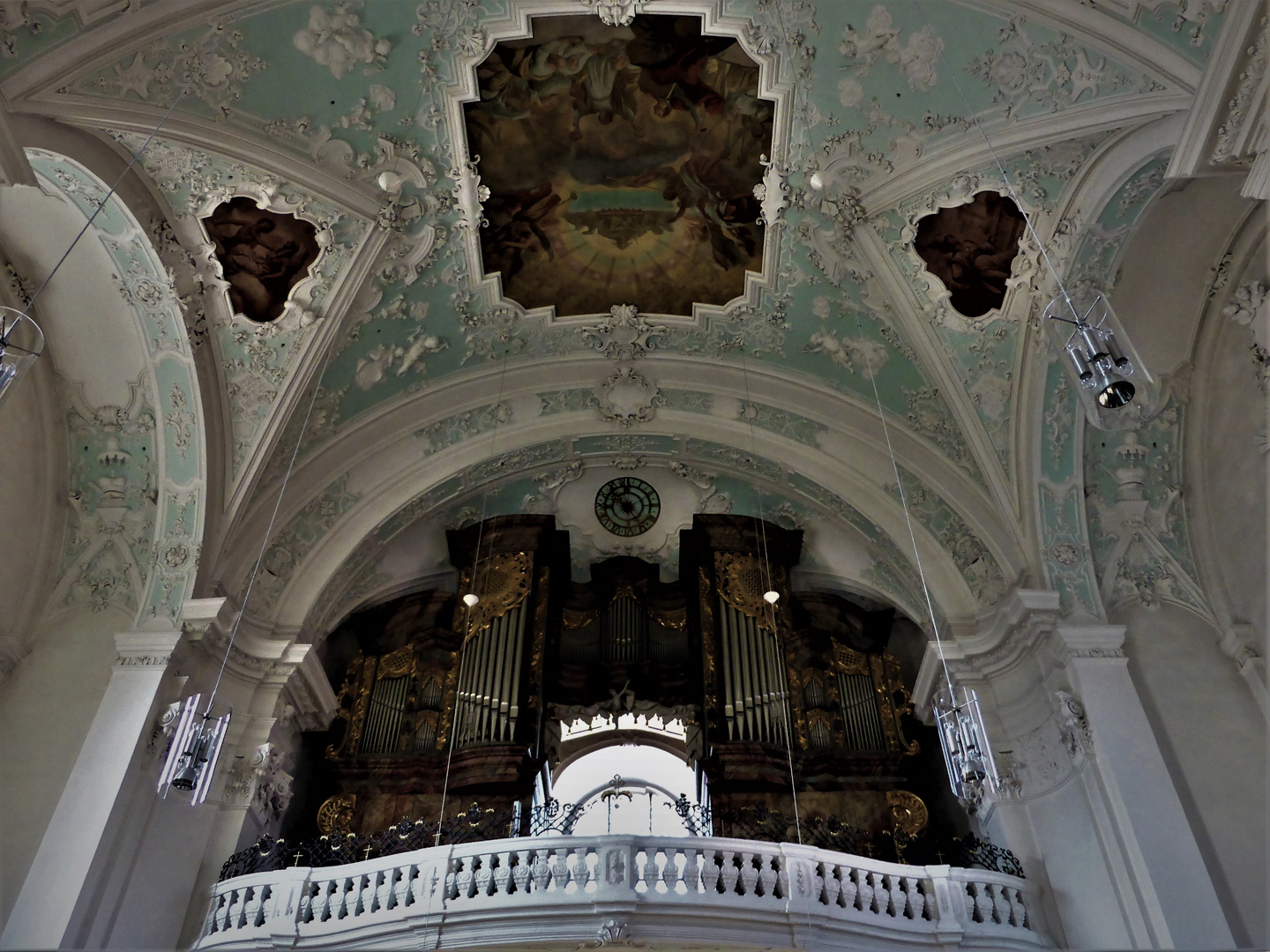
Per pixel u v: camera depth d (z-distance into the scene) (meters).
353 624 13.29
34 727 9.60
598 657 12.96
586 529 14.23
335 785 12.02
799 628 12.76
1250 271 9.81
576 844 8.95
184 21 8.45
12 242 9.92
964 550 11.66
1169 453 10.95
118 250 9.79
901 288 10.93
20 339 10.35
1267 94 6.64
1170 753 9.45
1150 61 7.73
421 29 9.52
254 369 10.99
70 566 10.66
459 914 8.57
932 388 11.52
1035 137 9.03
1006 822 10.23
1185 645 10.20
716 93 10.30
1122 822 8.93
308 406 11.47
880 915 9.05
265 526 11.35
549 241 11.87
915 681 12.98
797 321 12.22
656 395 13.30
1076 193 9.30
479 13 9.48
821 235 11.09
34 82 7.62
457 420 12.96
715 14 9.49
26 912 8.12
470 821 10.77
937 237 10.48
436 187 10.80
